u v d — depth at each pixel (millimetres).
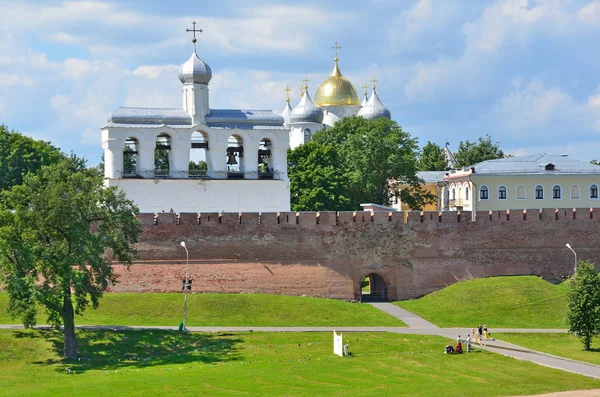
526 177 154000
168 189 135750
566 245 124812
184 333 98125
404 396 75250
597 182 155125
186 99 141125
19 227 91688
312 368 84500
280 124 143625
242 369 83938
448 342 96000
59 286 89500
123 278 112000
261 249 116438
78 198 92938
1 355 87938
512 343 97312
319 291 116875
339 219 119000
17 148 142625
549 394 76438
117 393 75938
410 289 120188
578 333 96438
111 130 135250
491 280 119500
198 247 114625
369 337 97375
